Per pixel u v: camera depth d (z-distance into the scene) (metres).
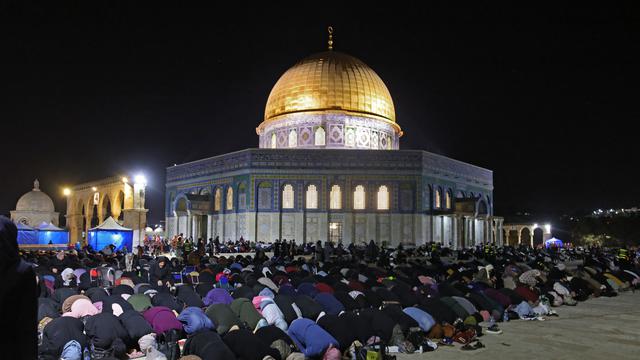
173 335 12.70
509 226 84.19
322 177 50.44
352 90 55.81
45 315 13.76
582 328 16.38
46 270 22.17
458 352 13.29
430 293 18.70
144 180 52.25
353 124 55.25
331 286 19.20
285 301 14.96
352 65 57.69
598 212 85.06
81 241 73.50
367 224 50.00
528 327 16.53
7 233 5.19
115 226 42.72
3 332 4.95
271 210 50.06
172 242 47.84
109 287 20.17
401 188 50.59
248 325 13.58
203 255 35.69
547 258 38.75
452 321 15.16
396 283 19.84
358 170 50.59
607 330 16.08
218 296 16.55
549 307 19.27
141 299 15.34
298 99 55.84
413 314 14.43
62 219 81.62
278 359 10.84
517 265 28.02
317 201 50.28
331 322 12.59
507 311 17.88
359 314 13.66
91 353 11.60
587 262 31.66
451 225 55.44
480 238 61.78
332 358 11.54
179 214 56.66
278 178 50.41
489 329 15.51
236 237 51.19
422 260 37.69
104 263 28.31
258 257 33.41
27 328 5.12
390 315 14.05
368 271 24.14
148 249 46.34
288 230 49.78
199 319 13.01
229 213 52.75
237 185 51.78
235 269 24.66
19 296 5.07
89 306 14.25
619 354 13.11
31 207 72.44
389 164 50.78
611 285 24.50
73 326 11.82
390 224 50.06
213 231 54.47
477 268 26.97
